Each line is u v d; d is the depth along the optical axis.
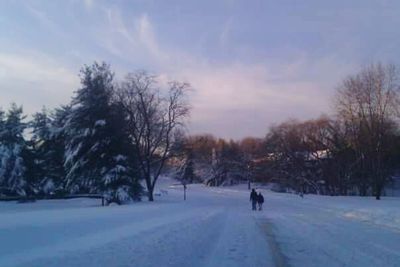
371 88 62.34
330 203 46.41
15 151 56.03
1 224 19.47
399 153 69.38
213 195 79.31
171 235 18.39
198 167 141.88
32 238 15.98
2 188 55.72
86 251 13.79
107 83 53.09
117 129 51.25
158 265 12.32
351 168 75.50
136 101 59.16
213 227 23.02
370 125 62.38
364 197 62.81
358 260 13.73
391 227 23.94
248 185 121.19
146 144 60.03
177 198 66.19
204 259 13.53
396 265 12.93
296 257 14.25
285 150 94.69
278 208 42.34
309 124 90.25
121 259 12.84
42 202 52.34
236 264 12.86
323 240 18.52
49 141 59.41
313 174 90.12
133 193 51.16
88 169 50.69
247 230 22.19
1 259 12.23
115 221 23.20
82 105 51.38
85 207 41.78
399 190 85.25
